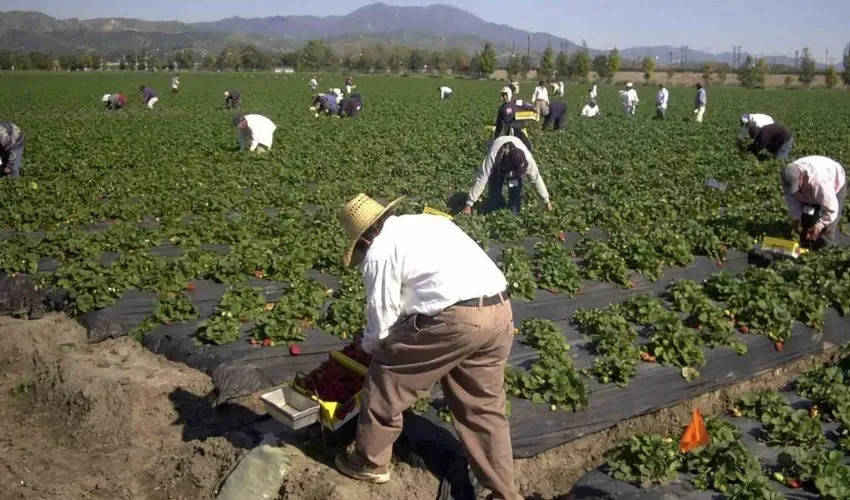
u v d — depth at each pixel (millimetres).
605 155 24688
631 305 9852
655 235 13227
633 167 21938
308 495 6113
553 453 7121
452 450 6617
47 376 8164
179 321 9648
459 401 5906
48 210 15219
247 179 19578
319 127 34031
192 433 7410
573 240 13906
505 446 5934
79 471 6781
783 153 22594
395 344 5754
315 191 17984
